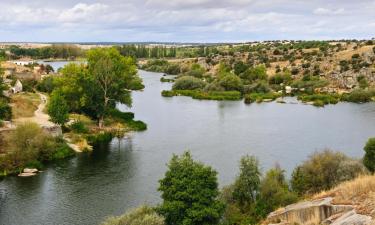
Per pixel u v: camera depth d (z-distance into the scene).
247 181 46.44
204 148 78.25
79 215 49.66
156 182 60.50
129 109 122.50
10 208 51.75
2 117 84.50
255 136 88.00
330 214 26.62
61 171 66.12
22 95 122.12
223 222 41.97
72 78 96.38
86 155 75.31
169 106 130.38
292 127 97.31
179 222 39.62
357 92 142.50
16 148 68.50
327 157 50.25
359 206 25.20
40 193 56.75
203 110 123.25
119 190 57.44
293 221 28.30
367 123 101.25
